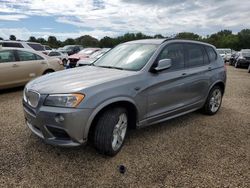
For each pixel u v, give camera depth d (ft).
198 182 10.37
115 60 15.51
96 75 12.84
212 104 19.35
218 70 19.16
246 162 12.16
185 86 15.84
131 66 14.12
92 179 10.32
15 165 11.15
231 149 13.53
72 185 9.91
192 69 16.58
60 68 31.76
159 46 14.83
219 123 17.75
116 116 11.81
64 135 11.02
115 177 10.52
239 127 17.07
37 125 11.35
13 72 26.11
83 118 10.73
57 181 10.12
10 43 45.75
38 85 12.00
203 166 11.64
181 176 10.76
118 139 12.38
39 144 13.20
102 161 11.75
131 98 12.37
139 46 15.71
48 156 12.03
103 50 43.91
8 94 25.67
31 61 27.99
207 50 18.75
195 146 13.75
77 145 10.96
